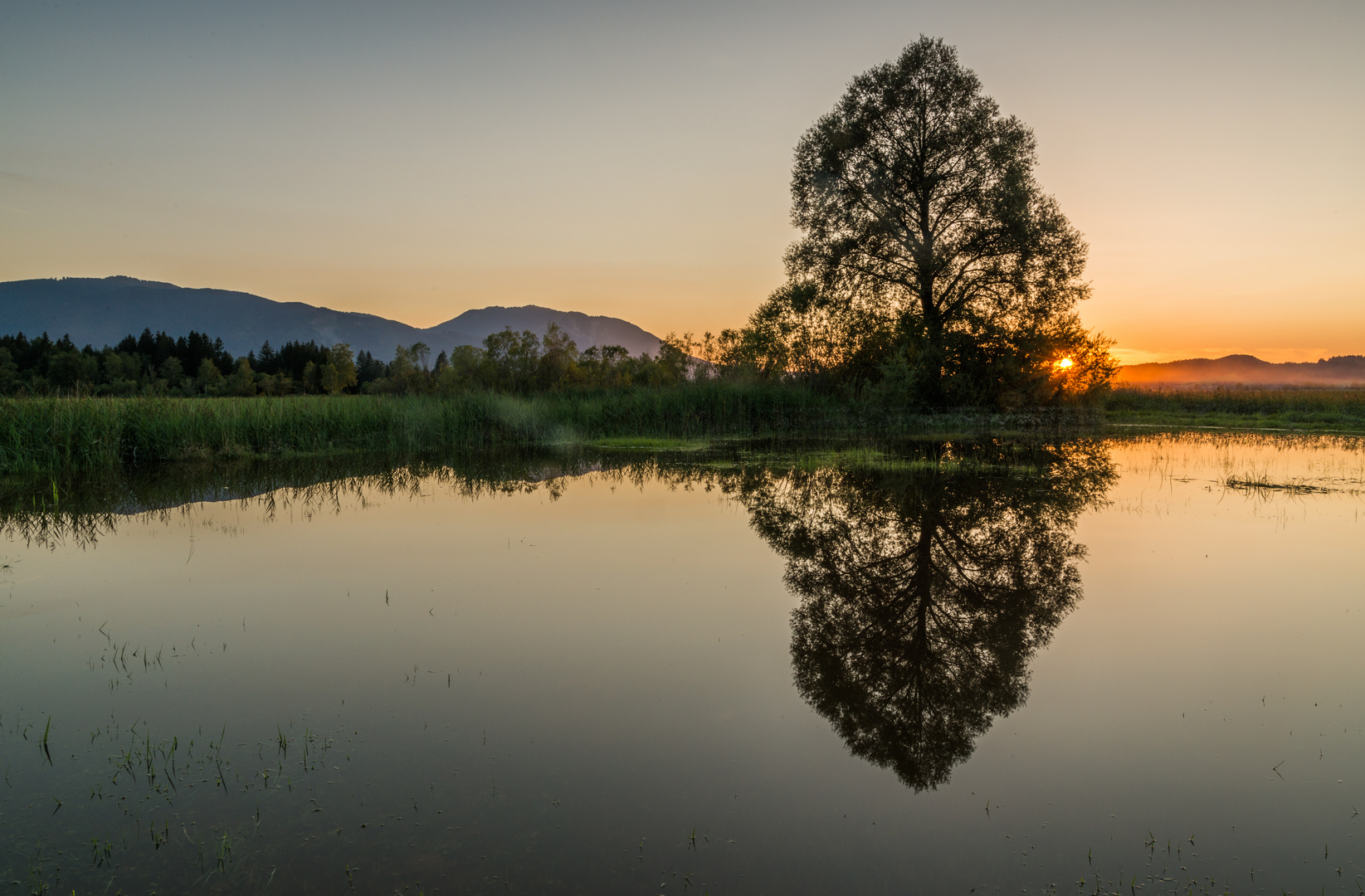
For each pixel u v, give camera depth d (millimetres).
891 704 4484
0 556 7805
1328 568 7246
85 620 5887
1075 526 9180
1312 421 25047
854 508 10422
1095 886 2900
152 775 3680
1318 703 4426
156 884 2900
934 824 3309
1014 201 23469
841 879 2934
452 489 12188
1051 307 24562
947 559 7703
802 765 3799
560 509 10414
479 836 3201
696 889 2869
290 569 7336
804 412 23422
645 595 6547
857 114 25266
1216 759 3828
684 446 18625
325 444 17203
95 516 9883
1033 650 5289
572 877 2939
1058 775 3703
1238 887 2891
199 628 5715
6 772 3701
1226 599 6344
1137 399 31406
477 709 4379
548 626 5770
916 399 24828
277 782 3615
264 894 2848
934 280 25922
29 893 2836
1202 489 11789
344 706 4418
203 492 11758
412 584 6852
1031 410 24938
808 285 26625
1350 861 3035
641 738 4051
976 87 24406
